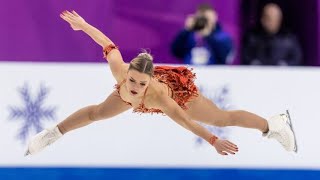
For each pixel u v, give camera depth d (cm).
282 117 1385
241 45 2064
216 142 1142
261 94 1683
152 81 1202
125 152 1648
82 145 1647
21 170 1633
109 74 1680
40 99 1662
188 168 1644
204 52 1984
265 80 1688
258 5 2088
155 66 1298
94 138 1652
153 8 2088
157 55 2075
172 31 2089
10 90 1664
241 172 1648
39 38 2056
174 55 2017
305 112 1684
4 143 1645
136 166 1644
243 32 2075
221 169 1648
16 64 1672
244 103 1675
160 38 2089
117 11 2092
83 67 1680
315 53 2105
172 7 2088
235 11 2097
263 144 1666
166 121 1662
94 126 1655
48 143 1331
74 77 1675
